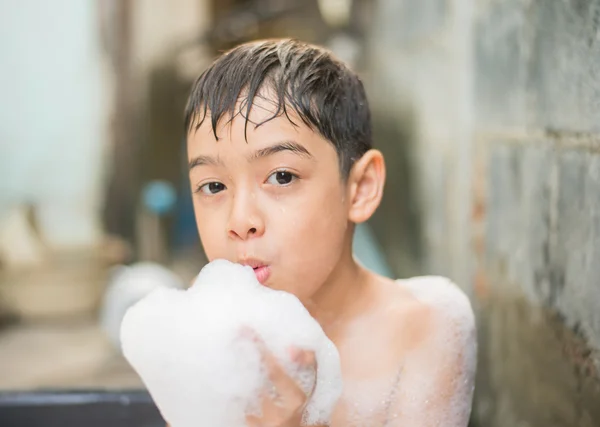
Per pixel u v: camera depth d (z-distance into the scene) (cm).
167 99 315
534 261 105
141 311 85
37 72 285
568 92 91
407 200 222
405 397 94
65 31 287
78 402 128
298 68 89
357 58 298
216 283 83
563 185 93
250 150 83
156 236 302
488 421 131
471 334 101
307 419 81
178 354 78
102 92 298
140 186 309
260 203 84
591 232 84
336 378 81
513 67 115
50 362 191
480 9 138
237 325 77
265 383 77
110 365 191
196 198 90
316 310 97
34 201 284
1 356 202
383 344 95
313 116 87
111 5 298
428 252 191
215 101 85
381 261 229
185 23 320
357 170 95
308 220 85
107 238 278
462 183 151
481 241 136
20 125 284
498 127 125
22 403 128
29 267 235
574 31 89
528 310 108
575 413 89
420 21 203
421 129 203
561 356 94
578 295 88
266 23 302
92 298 239
